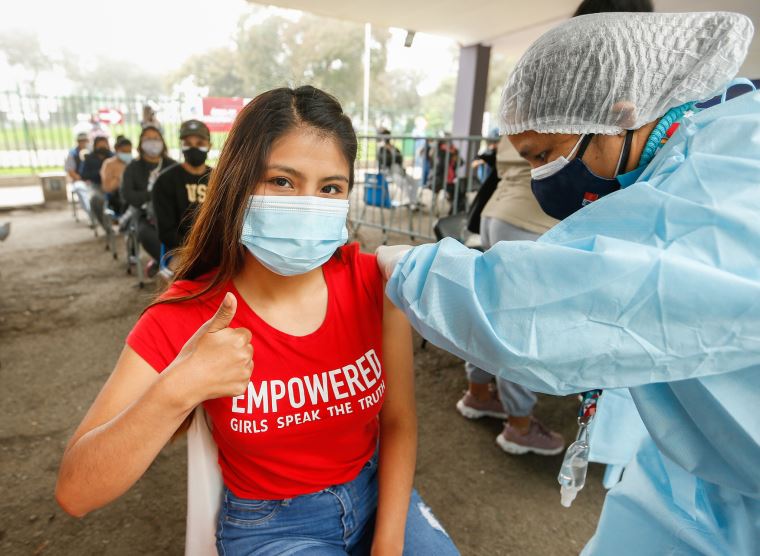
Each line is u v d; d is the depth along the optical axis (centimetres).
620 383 64
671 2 553
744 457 64
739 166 60
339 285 106
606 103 79
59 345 337
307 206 91
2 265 519
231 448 102
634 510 94
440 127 2264
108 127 1068
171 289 102
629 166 85
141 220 443
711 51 73
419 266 80
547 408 273
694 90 76
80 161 772
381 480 110
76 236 663
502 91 96
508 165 202
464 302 69
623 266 59
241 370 75
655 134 81
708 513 80
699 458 70
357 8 730
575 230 71
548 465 225
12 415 254
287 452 99
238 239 95
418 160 1005
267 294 101
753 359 58
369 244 647
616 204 67
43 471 213
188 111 1078
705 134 69
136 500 199
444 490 208
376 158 759
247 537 103
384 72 2777
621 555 94
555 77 82
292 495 103
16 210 854
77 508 79
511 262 67
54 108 1036
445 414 264
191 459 106
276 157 90
